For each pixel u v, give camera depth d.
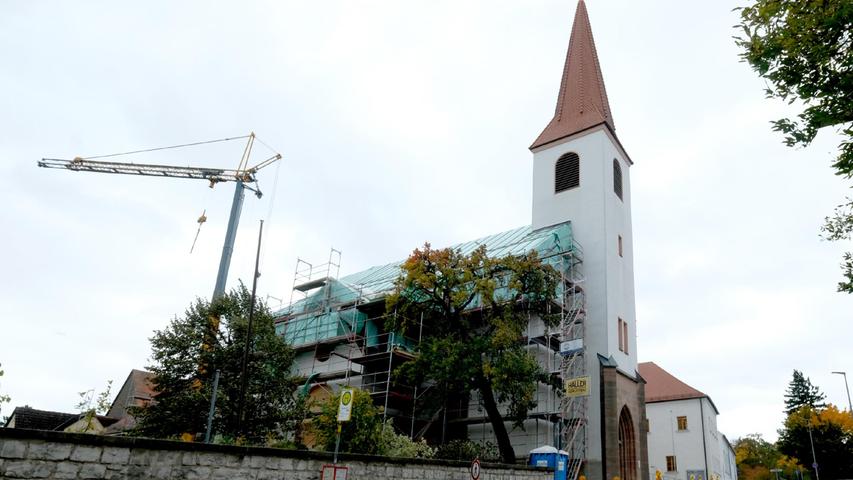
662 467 55.97
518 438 33.91
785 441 65.69
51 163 71.88
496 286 31.95
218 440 23.55
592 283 36.66
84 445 9.40
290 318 45.94
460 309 31.58
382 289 43.31
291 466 12.35
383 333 38.91
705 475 52.59
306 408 29.00
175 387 27.39
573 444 32.59
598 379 33.88
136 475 9.94
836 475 61.53
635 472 33.91
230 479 11.25
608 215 38.25
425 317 33.56
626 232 41.09
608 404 32.53
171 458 10.45
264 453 11.91
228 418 26.95
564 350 32.88
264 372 28.27
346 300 43.19
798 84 10.84
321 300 45.69
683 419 56.28
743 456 97.06
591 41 46.38
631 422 34.97
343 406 13.05
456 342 30.16
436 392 31.61
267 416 28.03
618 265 38.44
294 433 29.02
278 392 28.44
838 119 10.52
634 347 38.34
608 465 31.19
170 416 26.16
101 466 9.53
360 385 38.16
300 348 42.28
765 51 10.76
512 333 29.06
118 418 49.88
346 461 13.54
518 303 32.69
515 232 45.88
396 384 33.88
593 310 35.91
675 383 58.88
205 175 72.75
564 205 40.09
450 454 28.23
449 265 31.42
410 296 32.41
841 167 10.88
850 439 61.72
